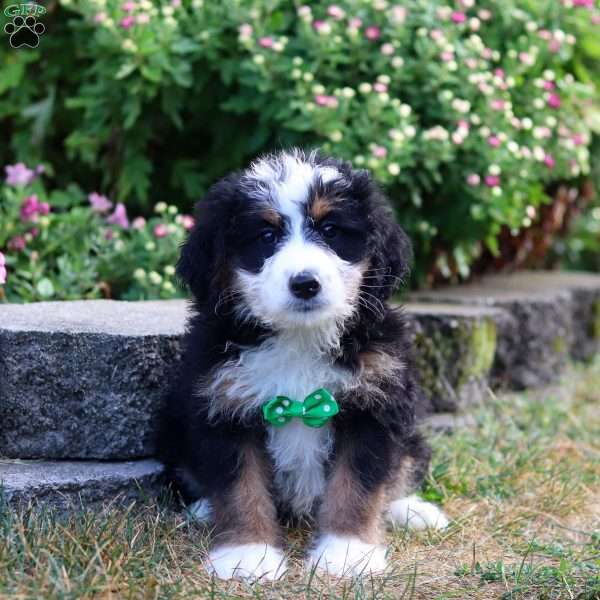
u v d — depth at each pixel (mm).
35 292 1737
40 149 2041
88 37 1970
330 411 1338
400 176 1849
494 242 2023
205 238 1359
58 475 1400
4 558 1242
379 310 1363
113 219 1854
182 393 1403
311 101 1829
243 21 1866
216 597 1241
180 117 2006
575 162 2018
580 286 2221
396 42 1865
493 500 1526
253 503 1355
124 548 1283
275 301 1284
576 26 2061
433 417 1779
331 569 1313
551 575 1304
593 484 1604
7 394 1445
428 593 1277
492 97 1905
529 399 1932
